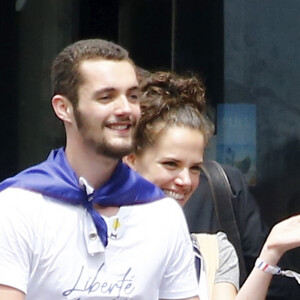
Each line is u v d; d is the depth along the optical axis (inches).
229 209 540.4
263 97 728.3
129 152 369.4
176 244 390.0
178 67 737.6
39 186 365.4
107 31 746.8
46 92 747.4
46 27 747.4
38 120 747.4
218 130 729.6
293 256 683.4
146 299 379.6
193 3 735.1
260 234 553.9
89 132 366.9
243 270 537.3
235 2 730.8
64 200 366.6
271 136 727.7
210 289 460.4
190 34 737.0
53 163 374.6
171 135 438.3
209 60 735.1
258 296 421.7
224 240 482.0
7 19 748.0
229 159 727.7
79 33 747.4
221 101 731.4
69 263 363.9
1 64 748.6
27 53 748.6
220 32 733.3
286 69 727.1
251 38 730.2
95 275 366.9
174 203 394.0
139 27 743.1
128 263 373.7
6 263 356.8
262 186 725.3
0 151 747.4
